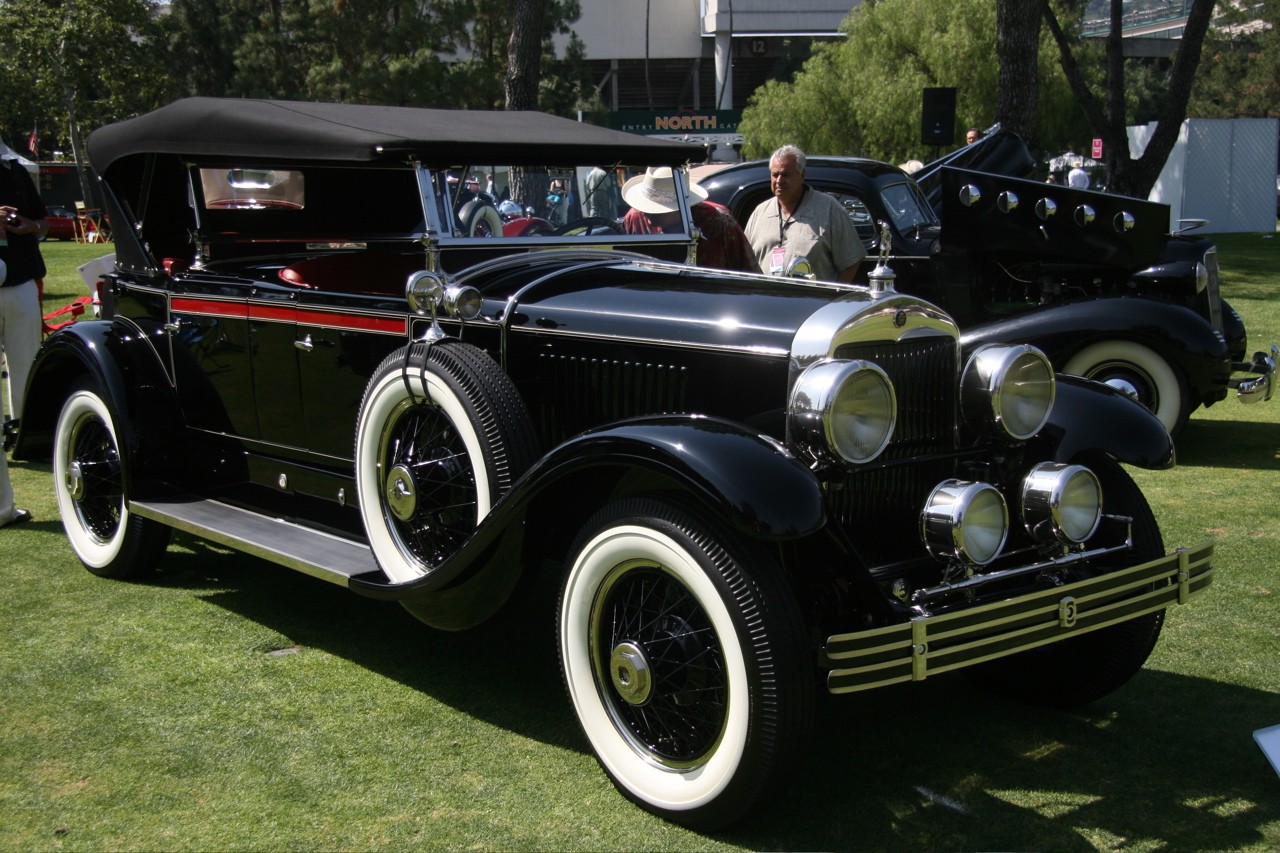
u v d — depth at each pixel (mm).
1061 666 3281
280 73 26469
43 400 4680
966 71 19797
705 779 2574
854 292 3088
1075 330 6449
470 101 23297
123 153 4418
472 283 3607
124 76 28469
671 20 44844
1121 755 3039
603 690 2826
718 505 2463
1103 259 6762
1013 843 2600
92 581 4449
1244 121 25250
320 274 4188
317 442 3953
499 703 3359
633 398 3189
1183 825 2676
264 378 4094
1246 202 25766
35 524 5230
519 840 2602
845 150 21297
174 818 2680
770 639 2439
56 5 28219
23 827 2629
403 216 3887
